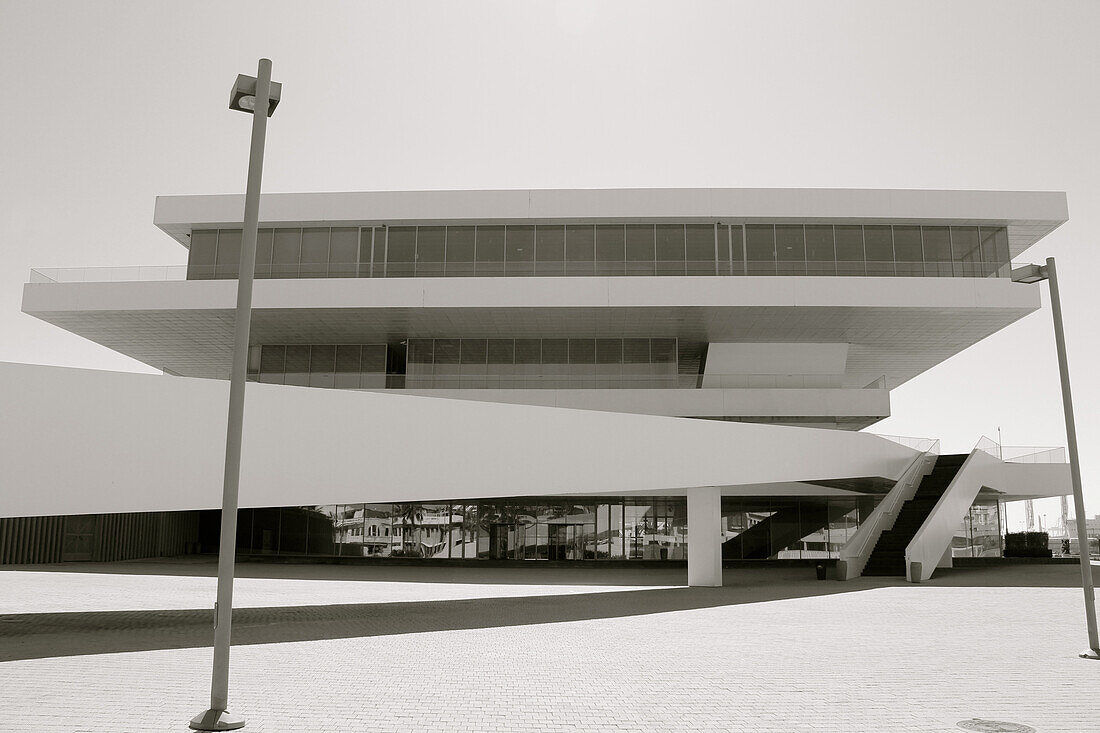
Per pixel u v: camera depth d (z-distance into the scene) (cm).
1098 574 2883
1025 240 4131
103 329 4109
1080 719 787
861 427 4078
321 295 3688
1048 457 3547
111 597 1914
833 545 3853
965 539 4025
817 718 784
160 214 3881
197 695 852
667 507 3756
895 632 1420
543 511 3750
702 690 912
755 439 2298
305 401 1493
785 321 3906
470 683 941
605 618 1617
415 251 3862
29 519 3122
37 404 1222
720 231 3850
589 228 3859
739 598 2050
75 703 812
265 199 3866
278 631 1384
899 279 3703
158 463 1322
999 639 1334
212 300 3734
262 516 3838
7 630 1355
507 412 1766
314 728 727
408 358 4116
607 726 746
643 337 4128
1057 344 1243
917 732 734
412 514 3756
